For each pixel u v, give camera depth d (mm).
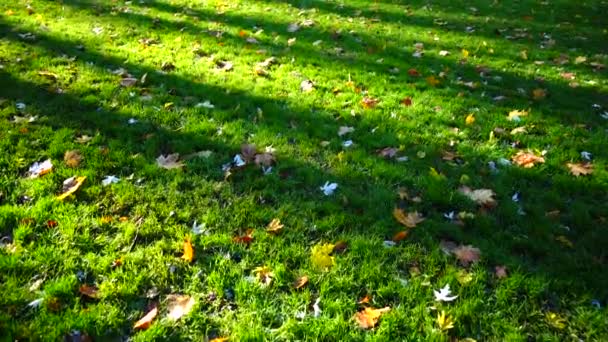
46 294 2908
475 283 3234
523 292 3227
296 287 3154
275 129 4949
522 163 4609
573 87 6445
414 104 5746
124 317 2857
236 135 4793
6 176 3904
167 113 5094
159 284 3105
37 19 7605
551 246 3621
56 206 3631
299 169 4340
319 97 5758
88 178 3973
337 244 3502
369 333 2873
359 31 8266
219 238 3486
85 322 2756
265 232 3578
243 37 7562
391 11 9625
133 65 6223
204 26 7977
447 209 3998
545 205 4086
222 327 2863
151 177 4078
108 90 5465
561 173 4535
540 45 8062
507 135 5117
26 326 2701
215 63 6512
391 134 5031
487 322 2990
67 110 4984
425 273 3332
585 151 4902
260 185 4102
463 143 4938
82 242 3346
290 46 7352
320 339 2824
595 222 3896
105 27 7527
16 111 4840
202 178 4121
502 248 3586
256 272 3223
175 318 2861
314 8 9500
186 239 3430
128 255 3281
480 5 10266
